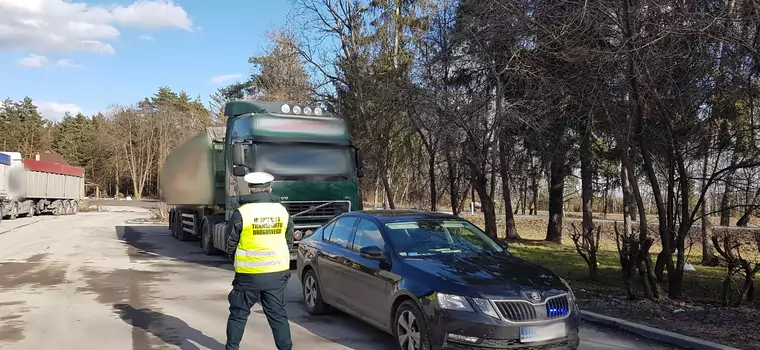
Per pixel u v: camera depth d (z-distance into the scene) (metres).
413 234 6.56
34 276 10.91
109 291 9.38
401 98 15.72
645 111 8.18
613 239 22.06
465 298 5.16
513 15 9.16
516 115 13.00
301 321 7.33
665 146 8.55
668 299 8.57
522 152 17.62
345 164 12.15
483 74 14.27
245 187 11.31
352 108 20.91
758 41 6.96
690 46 7.32
